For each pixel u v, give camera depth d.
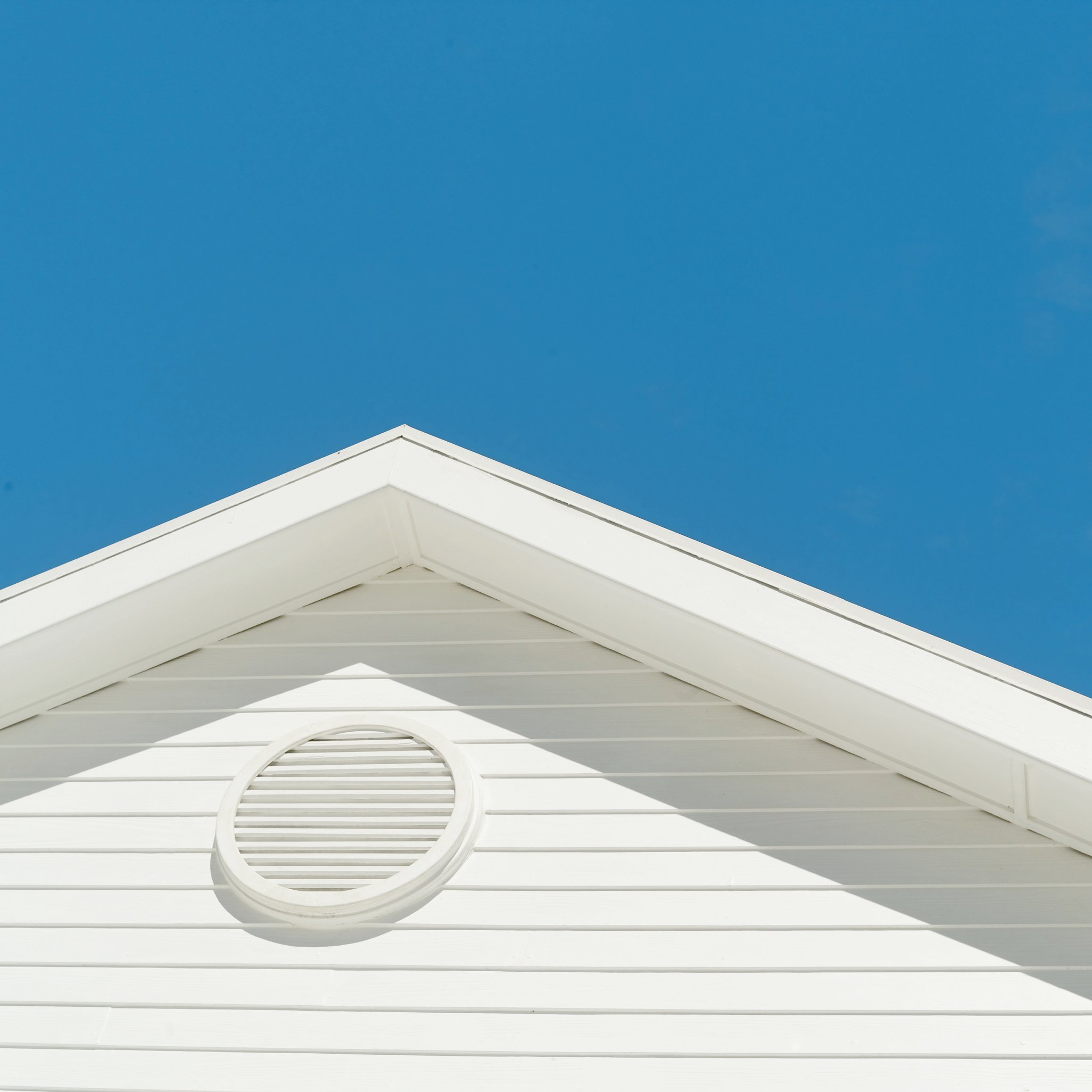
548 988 3.37
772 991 3.31
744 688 3.94
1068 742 3.39
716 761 3.87
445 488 4.14
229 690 4.26
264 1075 3.27
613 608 4.02
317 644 4.36
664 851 3.65
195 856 3.80
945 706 3.49
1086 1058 3.12
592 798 3.80
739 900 3.52
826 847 3.62
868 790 3.75
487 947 3.47
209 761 4.06
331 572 4.41
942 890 3.49
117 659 4.29
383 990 3.41
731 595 3.79
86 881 3.77
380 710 4.11
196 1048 3.34
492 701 4.10
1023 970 3.30
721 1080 3.14
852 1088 3.10
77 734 4.22
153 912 3.67
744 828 3.69
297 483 4.27
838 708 3.73
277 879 3.66
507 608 4.38
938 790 3.73
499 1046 3.26
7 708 4.25
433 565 4.47
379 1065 3.26
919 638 3.63
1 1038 3.42
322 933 3.56
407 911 3.58
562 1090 3.15
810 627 3.70
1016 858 3.55
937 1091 3.08
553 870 3.63
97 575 4.18
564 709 4.05
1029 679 3.50
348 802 3.84
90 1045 3.38
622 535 3.96
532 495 4.09
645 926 3.48
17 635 4.06
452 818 3.71
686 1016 3.28
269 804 3.85
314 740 4.03
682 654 4.00
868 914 3.46
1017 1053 3.14
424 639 4.32
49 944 3.63
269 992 3.44
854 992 3.29
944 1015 3.23
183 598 4.20
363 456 4.30
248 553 4.16
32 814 3.99
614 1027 3.27
